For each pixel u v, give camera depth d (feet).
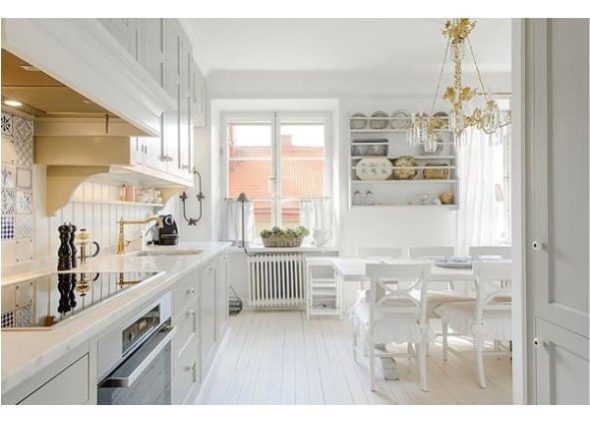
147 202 11.34
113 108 5.11
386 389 9.11
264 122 17.40
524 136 5.49
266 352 11.53
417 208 16.22
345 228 16.15
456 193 16.19
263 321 14.75
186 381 7.41
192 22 11.43
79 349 3.44
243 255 16.63
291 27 11.86
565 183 4.69
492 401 8.54
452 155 16.26
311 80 15.96
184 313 7.25
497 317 9.37
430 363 10.78
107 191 9.39
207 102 15.72
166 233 12.65
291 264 16.29
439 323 15.11
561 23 4.70
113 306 4.14
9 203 5.96
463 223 16.33
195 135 15.88
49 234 6.97
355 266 10.59
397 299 10.46
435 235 16.37
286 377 9.78
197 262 7.71
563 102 4.69
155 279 5.67
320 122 17.48
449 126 10.66
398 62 14.79
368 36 12.55
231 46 13.20
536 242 5.28
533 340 5.40
